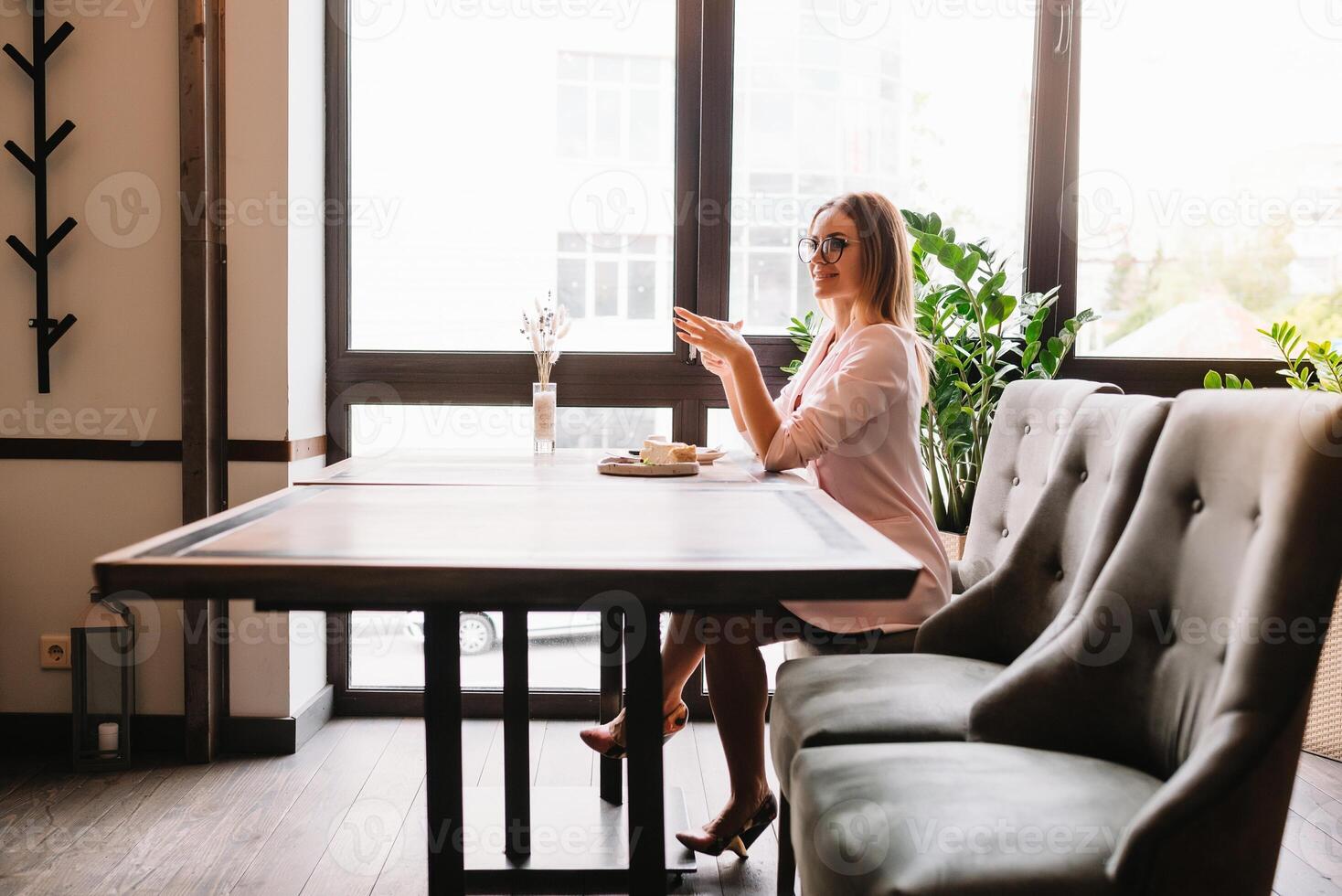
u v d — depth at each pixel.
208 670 2.50
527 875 1.86
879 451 1.99
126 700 2.47
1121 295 2.95
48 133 2.52
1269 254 2.95
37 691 2.60
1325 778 2.43
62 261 2.54
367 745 2.64
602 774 2.16
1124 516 1.39
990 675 1.66
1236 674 1.04
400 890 1.84
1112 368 2.93
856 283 2.13
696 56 2.87
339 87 2.84
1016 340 2.88
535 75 2.90
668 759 2.56
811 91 2.90
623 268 2.94
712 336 2.04
